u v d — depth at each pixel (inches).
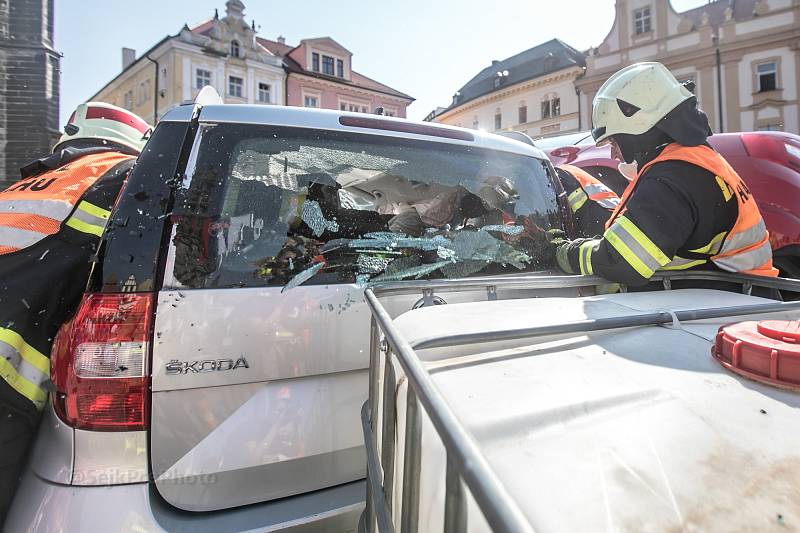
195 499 43.8
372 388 41.3
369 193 60.8
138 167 48.6
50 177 63.8
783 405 25.9
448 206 66.1
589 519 18.6
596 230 94.0
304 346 48.5
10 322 48.6
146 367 43.1
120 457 42.4
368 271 54.7
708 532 18.0
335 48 1326.3
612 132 67.9
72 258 54.2
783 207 118.1
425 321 39.2
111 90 1337.4
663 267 64.2
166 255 45.5
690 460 21.7
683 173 58.8
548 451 22.4
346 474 50.3
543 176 78.2
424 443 26.1
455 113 1585.9
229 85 1143.6
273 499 46.8
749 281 56.7
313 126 57.0
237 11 1144.2
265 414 46.5
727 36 989.8
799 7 912.3
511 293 65.6
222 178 50.8
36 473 43.6
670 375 29.7
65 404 42.7
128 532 40.3
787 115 937.5
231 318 45.9
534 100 1320.1
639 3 1090.1
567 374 30.0
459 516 19.9
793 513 18.7
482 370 30.9
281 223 52.2
